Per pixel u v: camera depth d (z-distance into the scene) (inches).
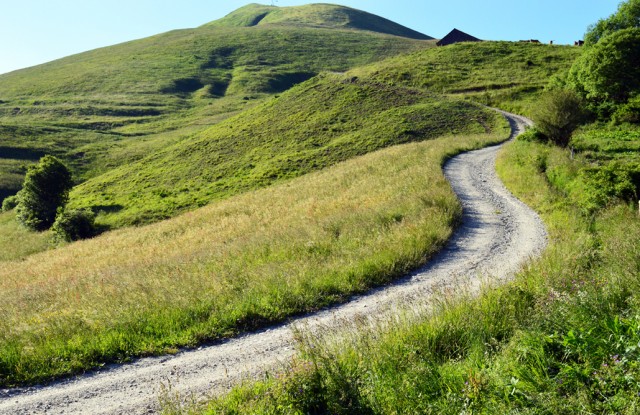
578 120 1241.4
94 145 3481.8
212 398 235.5
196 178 2180.1
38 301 520.4
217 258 614.2
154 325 363.3
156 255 906.1
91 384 287.9
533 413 160.9
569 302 237.1
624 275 277.1
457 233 633.0
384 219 658.2
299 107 2901.1
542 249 517.7
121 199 2057.1
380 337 251.4
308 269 471.5
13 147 3292.3
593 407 158.4
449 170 1190.9
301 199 1170.0
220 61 6176.2
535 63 3228.3
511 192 908.0
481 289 330.3
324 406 198.7
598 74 1822.1
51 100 4862.2
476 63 3393.2
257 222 1002.1
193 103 4776.1
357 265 470.0
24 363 307.4
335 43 6761.8
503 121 2191.2
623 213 550.0
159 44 7012.8
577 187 759.7
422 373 203.9
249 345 331.6
